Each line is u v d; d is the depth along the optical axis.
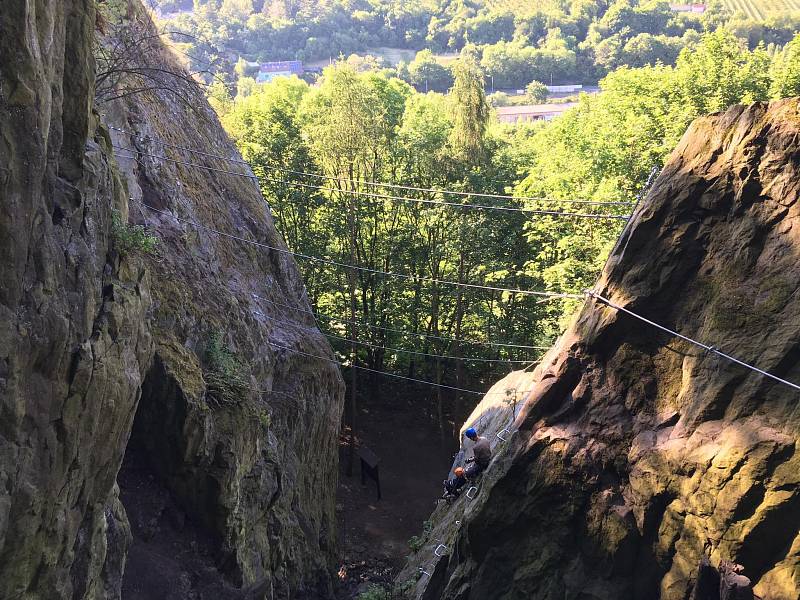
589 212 20.23
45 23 6.30
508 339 26.16
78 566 7.77
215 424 12.01
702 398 8.27
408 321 29.62
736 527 7.66
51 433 6.66
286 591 14.39
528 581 9.35
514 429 10.00
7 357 5.93
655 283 8.79
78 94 7.31
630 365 9.02
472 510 10.53
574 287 19.94
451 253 24.91
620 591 8.70
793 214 7.92
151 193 14.70
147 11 14.78
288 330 19.03
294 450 16.97
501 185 25.98
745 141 8.22
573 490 9.12
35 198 6.13
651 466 8.50
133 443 11.59
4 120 5.76
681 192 8.62
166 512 11.58
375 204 27.12
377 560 21.06
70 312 6.87
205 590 11.16
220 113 28.80
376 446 28.80
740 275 8.21
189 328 13.28
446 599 10.38
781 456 7.48
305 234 28.38
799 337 7.62
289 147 28.12
